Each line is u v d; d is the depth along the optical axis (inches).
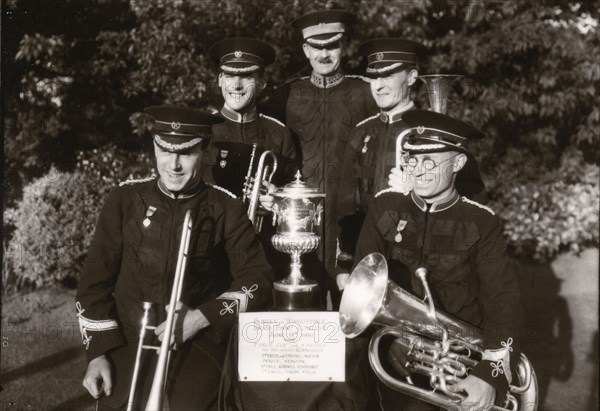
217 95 257.8
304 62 263.3
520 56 293.7
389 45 149.3
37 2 253.9
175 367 114.2
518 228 297.4
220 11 249.9
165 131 116.6
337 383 116.5
